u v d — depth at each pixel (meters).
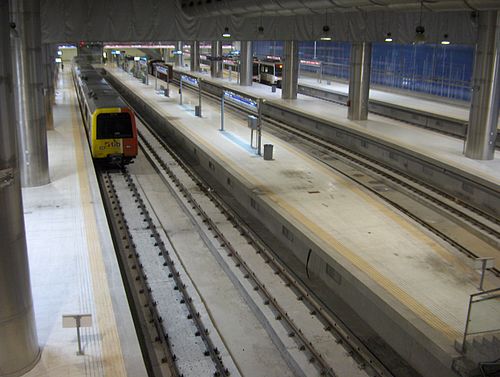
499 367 8.38
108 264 11.74
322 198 16.36
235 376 9.48
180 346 10.41
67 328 9.22
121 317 9.73
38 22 16.48
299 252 14.33
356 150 25.59
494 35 18.86
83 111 29.66
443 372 9.16
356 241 13.15
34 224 13.86
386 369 9.73
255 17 25.05
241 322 11.40
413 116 30.22
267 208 15.72
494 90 19.27
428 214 17.66
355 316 11.81
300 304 11.92
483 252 14.62
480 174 17.83
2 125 7.30
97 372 8.11
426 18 22.30
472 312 8.49
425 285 11.02
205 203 18.41
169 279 13.04
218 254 14.27
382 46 41.31
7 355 7.86
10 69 7.45
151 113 35.12
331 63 49.72
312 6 15.77
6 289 7.67
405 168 21.84
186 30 23.80
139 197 18.98
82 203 15.49
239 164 20.20
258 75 48.69
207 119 30.14
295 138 29.53
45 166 17.11
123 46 48.50
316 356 9.90
